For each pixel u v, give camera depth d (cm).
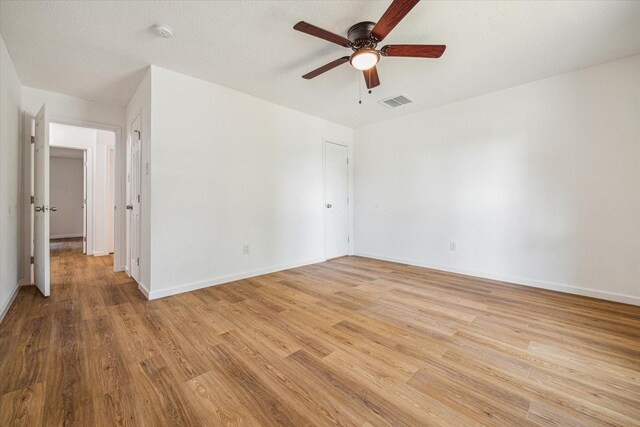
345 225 511
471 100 369
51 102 337
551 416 129
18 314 240
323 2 194
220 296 290
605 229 280
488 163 355
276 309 255
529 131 323
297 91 348
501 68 288
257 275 372
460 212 383
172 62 275
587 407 135
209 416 129
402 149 449
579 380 155
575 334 208
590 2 193
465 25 218
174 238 296
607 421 126
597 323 226
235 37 234
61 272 387
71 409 132
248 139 360
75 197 783
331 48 252
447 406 136
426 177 419
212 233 326
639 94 262
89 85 321
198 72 297
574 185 296
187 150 305
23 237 324
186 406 135
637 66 262
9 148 260
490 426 123
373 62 219
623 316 239
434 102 386
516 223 335
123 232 396
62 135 488
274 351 184
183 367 166
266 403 137
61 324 221
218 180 331
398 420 127
